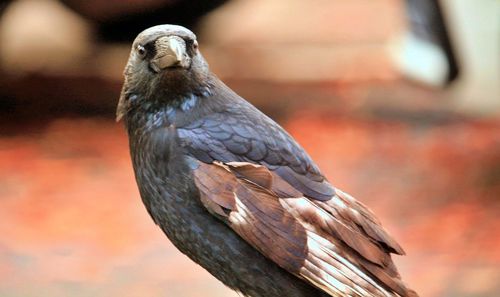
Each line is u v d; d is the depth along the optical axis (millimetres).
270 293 5523
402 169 15898
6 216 13844
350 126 18641
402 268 11828
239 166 5492
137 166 5719
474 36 20188
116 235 13086
